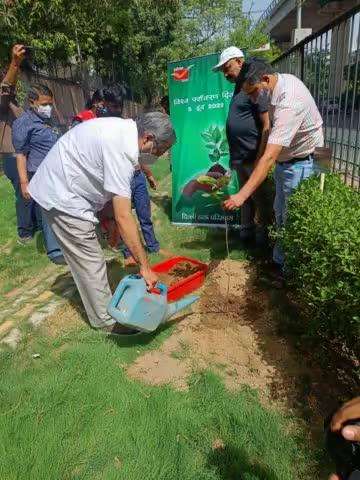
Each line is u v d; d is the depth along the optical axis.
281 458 2.22
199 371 2.93
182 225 5.92
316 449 2.25
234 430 2.42
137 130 2.84
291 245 2.88
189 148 5.59
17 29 10.84
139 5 16.27
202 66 5.21
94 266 3.25
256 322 3.46
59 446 2.34
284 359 3.00
